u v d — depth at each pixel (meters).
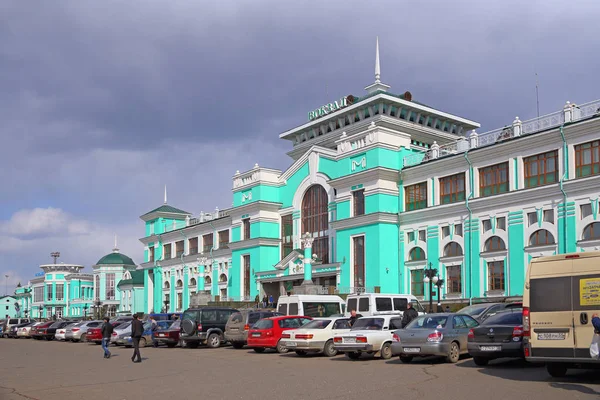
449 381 15.79
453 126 63.25
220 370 20.56
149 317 42.66
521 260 38.84
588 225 35.44
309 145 65.12
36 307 121.19
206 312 33.38
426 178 45.75
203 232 70.81
